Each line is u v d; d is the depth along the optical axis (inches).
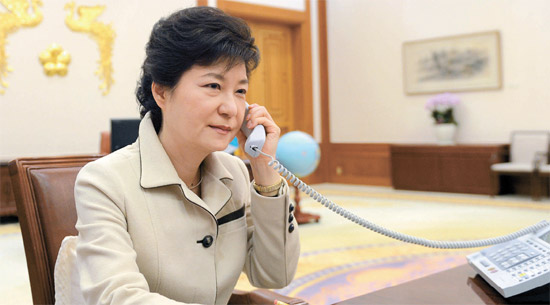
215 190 55.9
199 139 50.3
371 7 404.5
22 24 290.8
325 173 434.6
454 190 350.6
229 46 48.4
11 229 265.6
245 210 62.7
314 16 420.8
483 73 351.9
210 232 54.2
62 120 303.7
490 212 279.7
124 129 149.3
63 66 301.6
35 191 57.1
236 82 50.3
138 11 327.3
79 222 48.6
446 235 223.8
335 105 431.2
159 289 50.7
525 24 335.0
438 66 371.6
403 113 393.1
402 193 362.6
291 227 59.7
